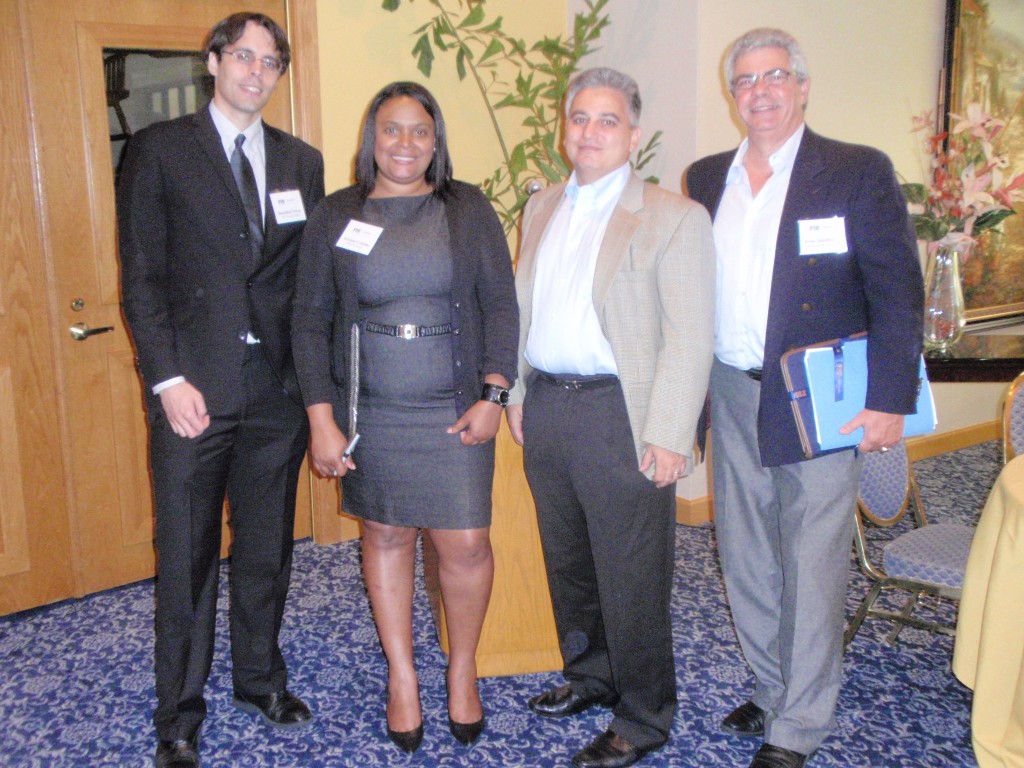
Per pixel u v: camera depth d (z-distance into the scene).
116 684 2.46
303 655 2.62
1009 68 4.58
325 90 3.27
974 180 3.04
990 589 1.68
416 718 2.10
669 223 1.78
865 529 3.66
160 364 1.90
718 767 2.04
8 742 2.17
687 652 2.60
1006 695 1.67
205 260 1.92
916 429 1.90
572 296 1.86
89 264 2.89
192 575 2.01
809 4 3.69
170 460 1.96
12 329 2.76
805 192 1.83
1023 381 2.37
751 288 1.91
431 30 3.52
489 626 2.47
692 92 3.40
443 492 1.97
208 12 3.03
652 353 1.82
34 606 2.92
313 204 2.12
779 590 2.10
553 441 1.93
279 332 2.03
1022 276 4.80
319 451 1.94
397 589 2.09
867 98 4.02
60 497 2.93
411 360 1.92
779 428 1.86
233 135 1.96
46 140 2.76
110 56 2.86
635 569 1.91
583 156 1.83
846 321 1.85
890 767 2.04
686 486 3.70
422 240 1.90
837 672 1.98
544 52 3.61
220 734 2.20
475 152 3.74
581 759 2.02
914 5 4.15
